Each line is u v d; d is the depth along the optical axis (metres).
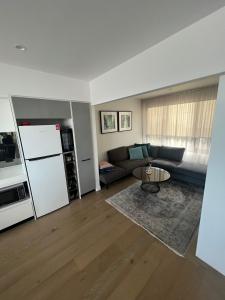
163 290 1.33
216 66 1.16
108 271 1.52
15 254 1.76
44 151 2.33
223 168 1.27
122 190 3.19
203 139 3.76
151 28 1.31
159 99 4.48
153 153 4.54
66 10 1.06
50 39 1.42
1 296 1.34
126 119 4.52
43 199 2.43
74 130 2.69
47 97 2.28
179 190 3.08
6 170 2.40
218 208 1.36
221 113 1.21
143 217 2.30
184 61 1.35
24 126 2.10
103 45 1.56
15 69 1.96
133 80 1.90
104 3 1.01
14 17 1.09
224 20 1.07
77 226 2.19
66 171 2.79
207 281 1.38
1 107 2.01
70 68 2.12
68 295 1.33
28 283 1.44
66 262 1.64
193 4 1.05
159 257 1.64
